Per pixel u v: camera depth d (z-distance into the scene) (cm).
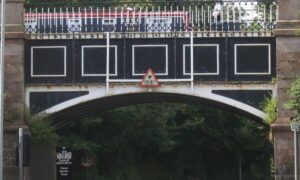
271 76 2730
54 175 3075
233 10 2762
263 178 6562
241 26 2753
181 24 2767
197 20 2772
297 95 2458
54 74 2794
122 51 2778
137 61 2772
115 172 5034
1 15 2550
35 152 3000
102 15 2795
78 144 4272
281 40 2689
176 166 5959
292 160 2647
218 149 6219
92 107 3131
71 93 2789
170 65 2762
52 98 2791
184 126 5816
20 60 2767
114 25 2788
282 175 2647
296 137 2452
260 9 2758
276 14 2734
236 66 2742
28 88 2791
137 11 2792
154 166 5750
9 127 2730
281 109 2669
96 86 2778
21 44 2767
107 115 4666
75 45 2794
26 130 2725
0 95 2420
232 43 2748
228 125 6191
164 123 5331
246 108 2720
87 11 2805
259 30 2734
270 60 2733
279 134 2661
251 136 6225
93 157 4472
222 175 6450
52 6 2838
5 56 2762
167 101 3173
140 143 5341
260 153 6494
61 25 2805
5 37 2759
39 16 2814
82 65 2788
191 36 2756
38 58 2800
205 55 2753
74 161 4556
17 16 2770
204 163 6394
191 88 2748
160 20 2777
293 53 2683
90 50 2789
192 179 6181
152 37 2770
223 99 2738
